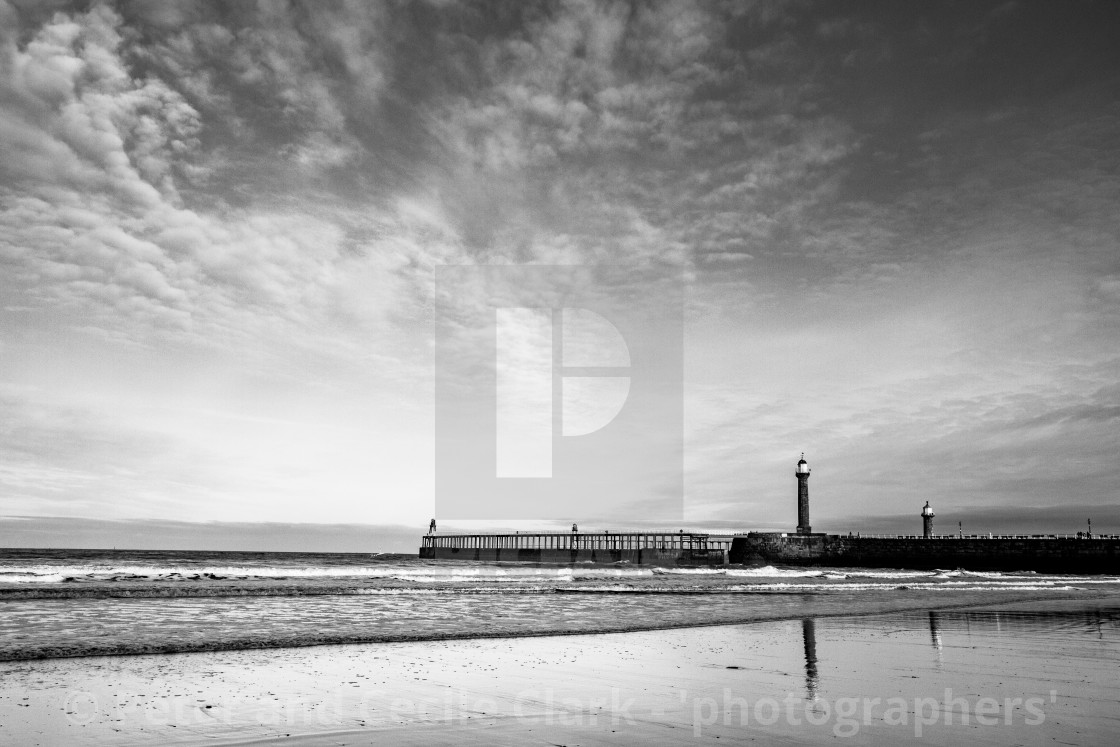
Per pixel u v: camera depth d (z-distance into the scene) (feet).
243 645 41.22
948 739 22.39
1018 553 230.68
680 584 124.16
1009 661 38.78
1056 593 106.83
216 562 200.75
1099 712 26.20
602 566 239.91
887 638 49.37
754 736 22.77
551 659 38.99
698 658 39.70
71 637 42.42
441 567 183.73
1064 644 46.29
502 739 22.17
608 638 48.73
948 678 33.27
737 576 171.12
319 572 128.98
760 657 40.16
